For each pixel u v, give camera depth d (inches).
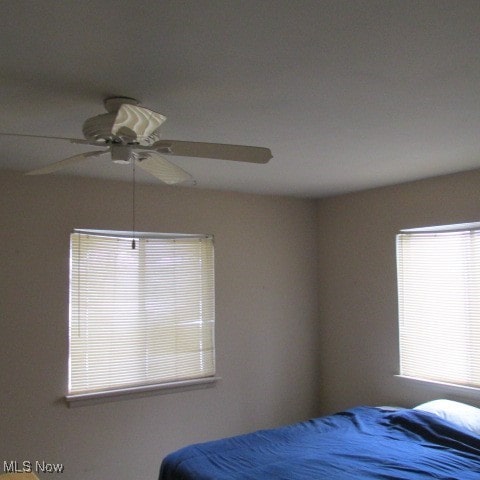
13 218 117.0
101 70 59.3
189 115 76.8
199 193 144.9
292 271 162.4
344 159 108.9
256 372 152.3
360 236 152.8
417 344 136.6
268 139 91.6
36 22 47.8
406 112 76.5
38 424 117.1
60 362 120.8
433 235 134.8
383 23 48.8
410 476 89.4
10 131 83.8
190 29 49.6
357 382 152.1
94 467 123.6
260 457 101.0
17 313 116.2
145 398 132.9
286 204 162.7
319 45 53.4
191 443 138.6
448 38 52.2
